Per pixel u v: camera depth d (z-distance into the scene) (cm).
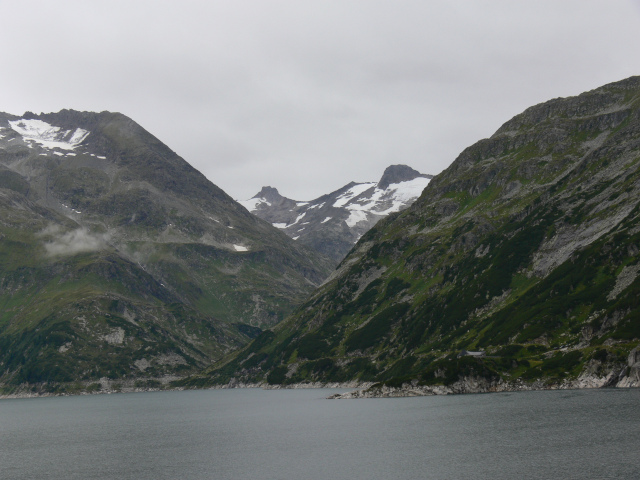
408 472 10362
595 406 14550
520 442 11706
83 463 13250
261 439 15112
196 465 12200
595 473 9262
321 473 10775
